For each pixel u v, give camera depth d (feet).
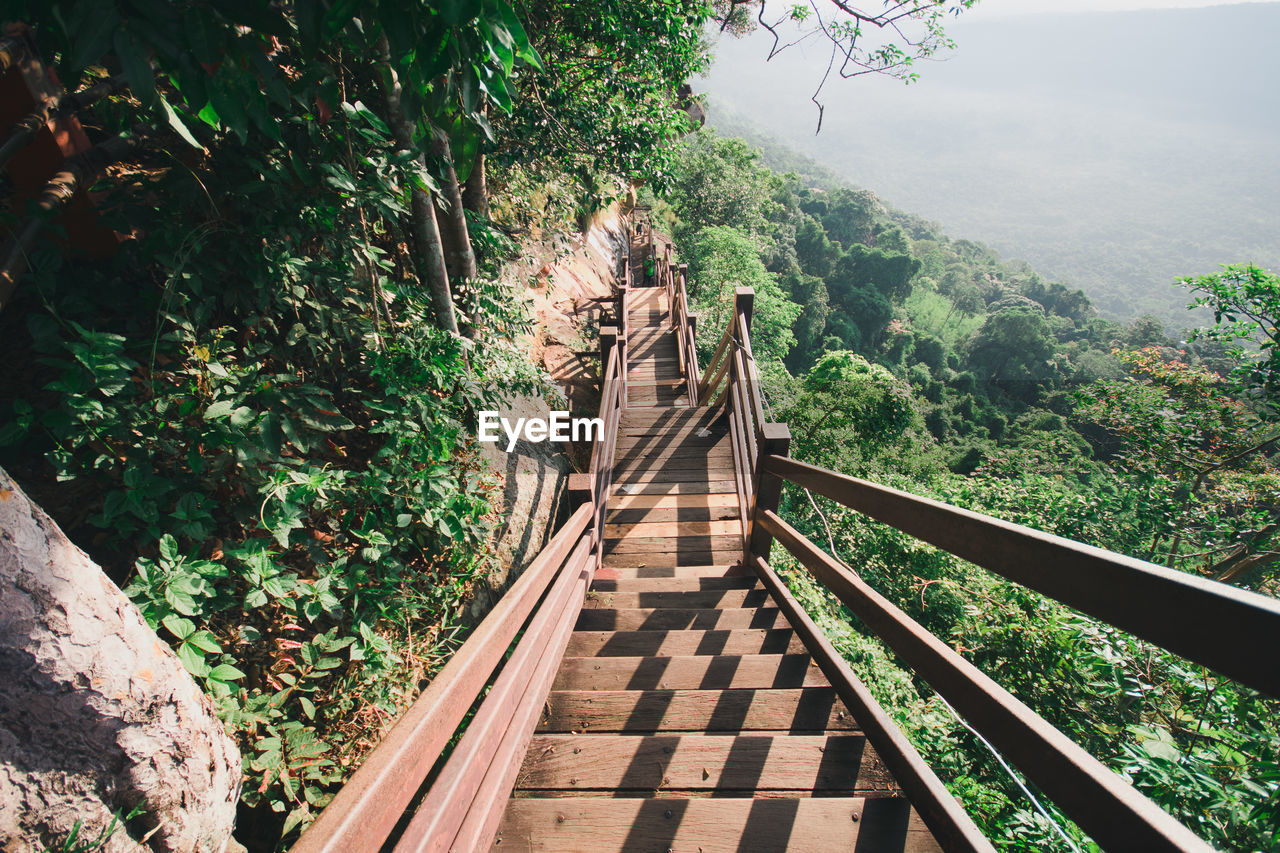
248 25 3.72
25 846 2.76
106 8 3.19
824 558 6.54
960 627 21.71
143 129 6.89
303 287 7.72
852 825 4.63
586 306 29.22
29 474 5.95
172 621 4.82
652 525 13.58
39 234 5.52
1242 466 31.91
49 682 2.75
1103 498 31.58
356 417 9.56
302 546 7.41
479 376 11.04
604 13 13.88
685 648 7.91
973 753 14.28
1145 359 35.27
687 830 4.66
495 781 4.05
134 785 3.15
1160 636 2.23
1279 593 28.94
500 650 4.25
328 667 6.75
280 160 7.38
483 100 5.33
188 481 6.04
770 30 10.28
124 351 6.28
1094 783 2.42
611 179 20.49
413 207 10.07
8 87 4.93
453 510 9.30
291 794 6.00
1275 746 8.41
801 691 6.40
